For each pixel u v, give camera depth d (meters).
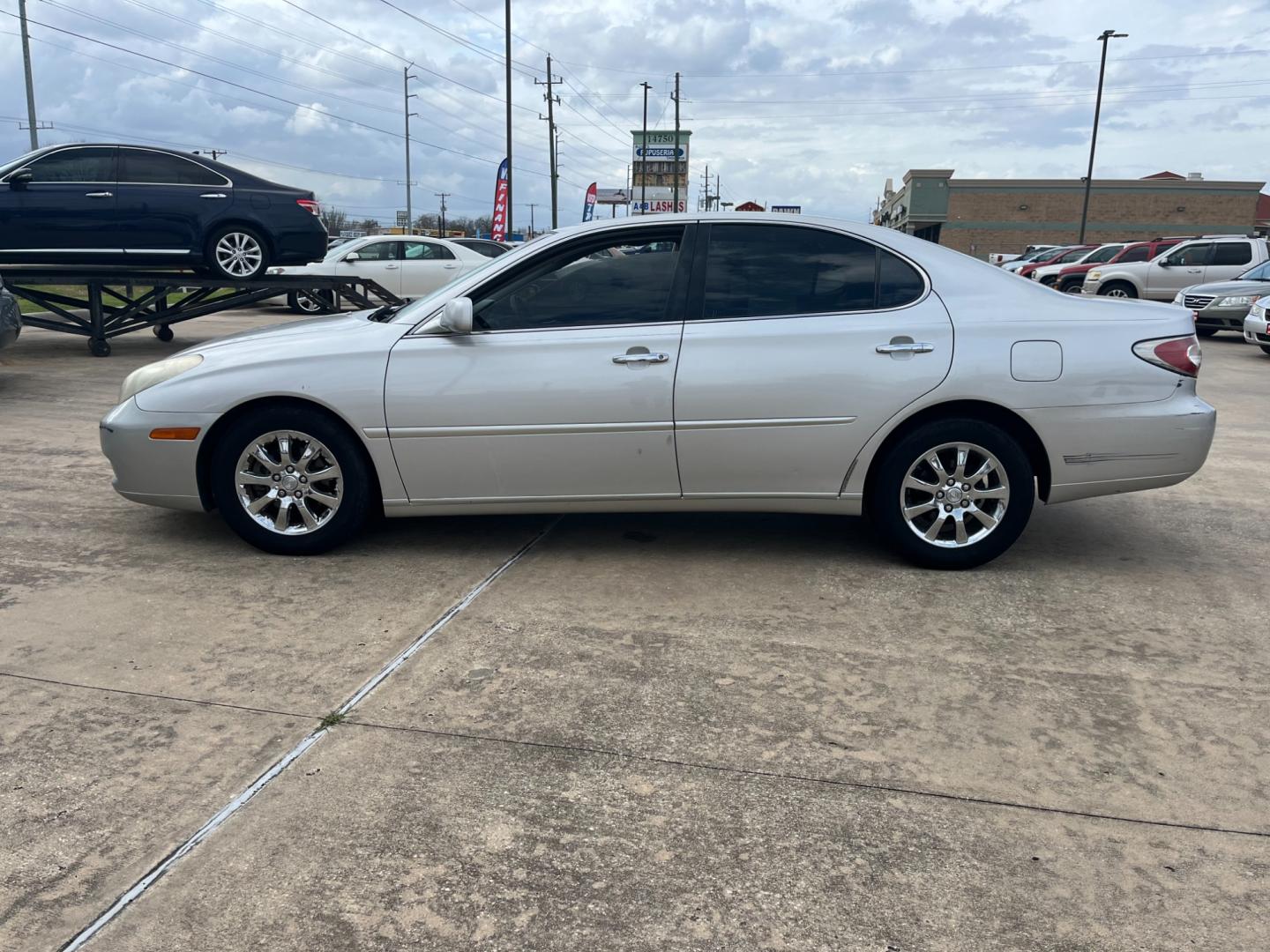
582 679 3.33
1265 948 2.12
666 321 4.23
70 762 2.78
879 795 2.67
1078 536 5.00
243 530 4.43
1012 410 4.15
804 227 4.30
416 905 2.23
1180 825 2.54
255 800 2.61
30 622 3.73
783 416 4.16
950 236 63.00
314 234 11.78
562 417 4.18
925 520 4.44
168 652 3.49
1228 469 6.62
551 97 48.44
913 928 2.17
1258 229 59.50
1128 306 4.36
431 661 3.45
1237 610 4.00
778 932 2.16
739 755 2.87
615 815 2.57
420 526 5.02
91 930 2.14
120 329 11.65
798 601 4.04
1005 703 3.19
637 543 4.79
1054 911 2.23
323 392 4.20
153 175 10.89
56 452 6.53
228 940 2.12
